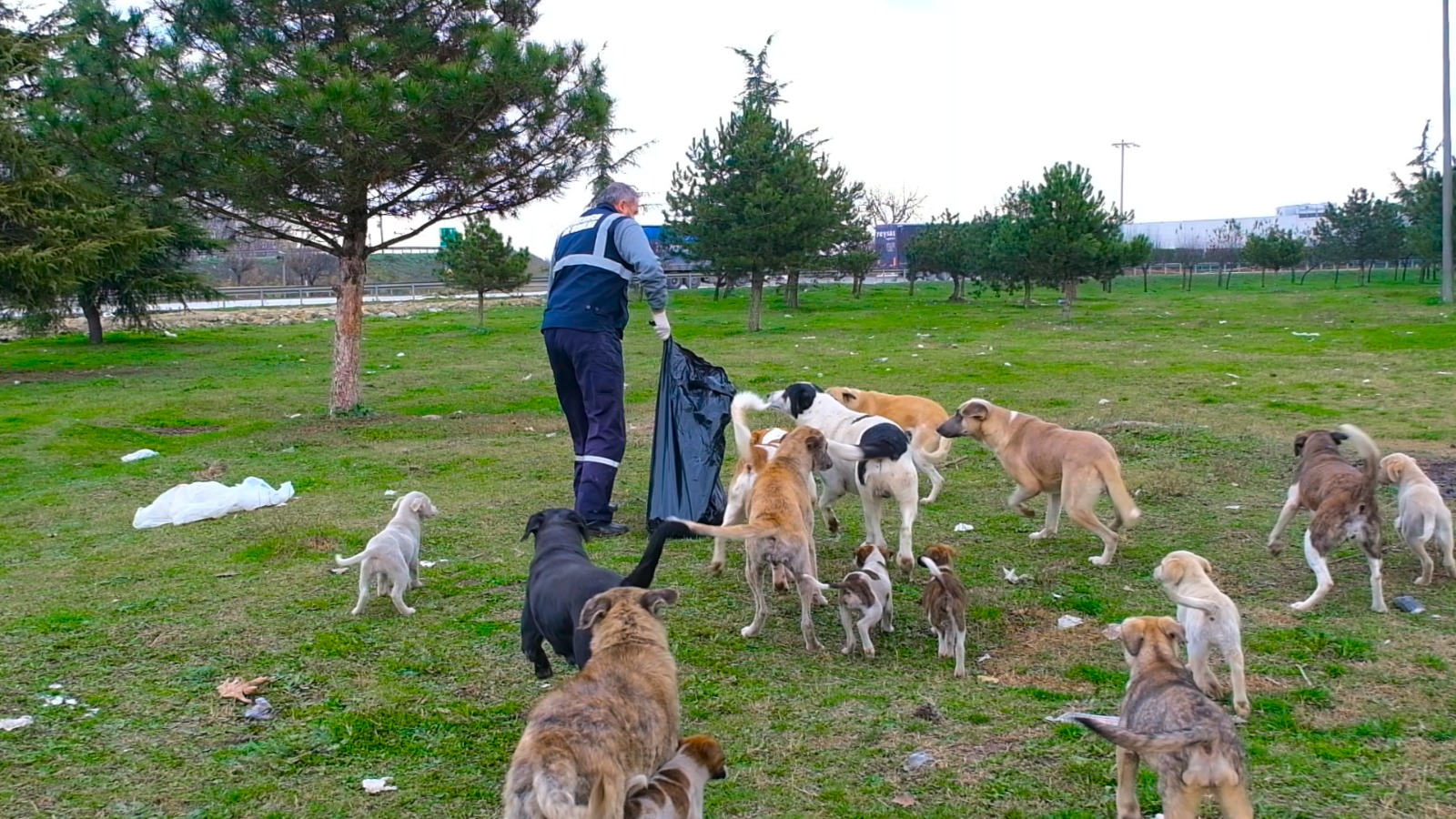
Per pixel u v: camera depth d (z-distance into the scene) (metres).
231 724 5.24
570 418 9.33
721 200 30.14
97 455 13.31
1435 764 4.64
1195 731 3.82
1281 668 5.73
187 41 13.85
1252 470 10.65
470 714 5.33
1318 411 14.03
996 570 7.70
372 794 4.55
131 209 21.66
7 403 18.00
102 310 31.70
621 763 3.78
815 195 29.61
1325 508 6.71
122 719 5.30
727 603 7.06
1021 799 4.44
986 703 5.40
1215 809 4.31
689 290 51.34
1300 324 28.23
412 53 14.24
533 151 14.71
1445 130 35.34
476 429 14.68
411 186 15.05
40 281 20.98
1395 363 19.09
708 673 5.85
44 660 6.09
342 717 5.29
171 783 4.66
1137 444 11.92
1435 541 7.84
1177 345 23.50
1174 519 8.99
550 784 3.48
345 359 15.92
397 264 84.31
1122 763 4.20
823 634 6.52
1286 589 7.11
